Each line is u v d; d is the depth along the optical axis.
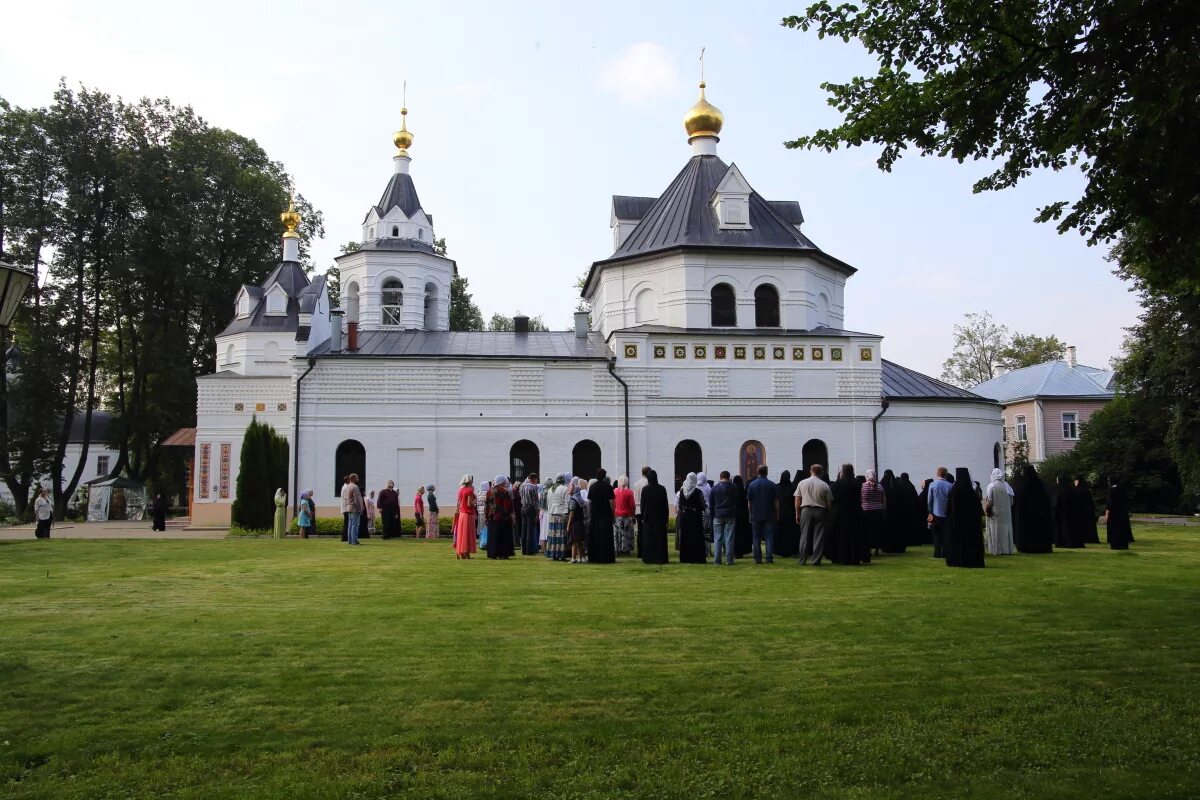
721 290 41.22
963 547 20.27
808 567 20.52
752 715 8.23
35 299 53.22
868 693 8.97
